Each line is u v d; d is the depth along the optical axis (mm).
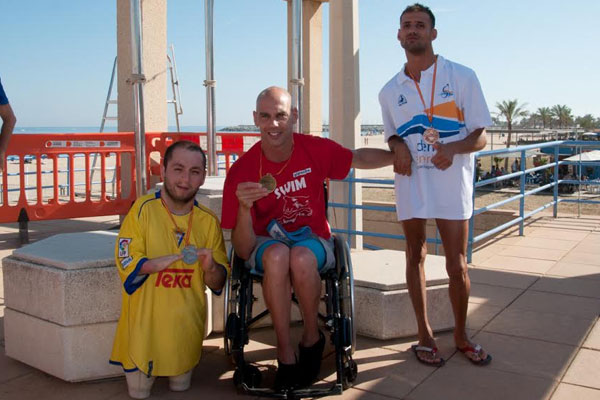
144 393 3139
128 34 8422
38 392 3213
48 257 3377
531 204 13445
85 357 3311
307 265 3080
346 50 7477
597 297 4941
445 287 4070
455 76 3383
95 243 3807
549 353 3707
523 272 5824
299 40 5270
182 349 3133
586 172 20672
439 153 3277
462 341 3631
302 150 3346
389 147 3586
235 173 3334
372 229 10859
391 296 3930
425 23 3293
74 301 3258
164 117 8883
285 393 3055
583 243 7250
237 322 3174
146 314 3078
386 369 3484
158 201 3229
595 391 3160
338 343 3125
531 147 7789
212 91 5355
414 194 3469
